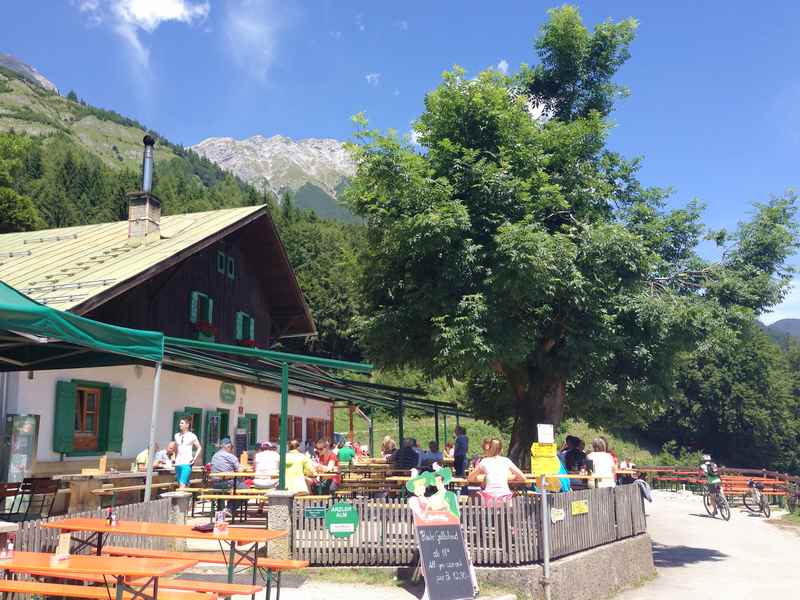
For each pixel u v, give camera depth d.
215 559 7.05
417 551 9.44
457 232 12.17
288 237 69.62
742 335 14.21
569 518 10.51
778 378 61.44
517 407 15.12
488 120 13.59
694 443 60.97
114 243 19.34
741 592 11.38
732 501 27.27
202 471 15.50
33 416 13.47
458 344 11.95
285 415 10.25
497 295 12.29
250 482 14.59
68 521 7.04
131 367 17.00
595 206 14.12
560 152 13.98
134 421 17.05
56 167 96.25
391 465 14.93
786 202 14.70
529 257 11.21
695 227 15.09
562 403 14.67
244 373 15.85
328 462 15.94
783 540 17.94
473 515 9.42
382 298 14.48
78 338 8.20
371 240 14.05
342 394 19.91
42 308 7.72
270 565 7.17
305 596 8.40
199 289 20.92
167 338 10.20
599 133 14.06
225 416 22.03
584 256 12.48
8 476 13.03
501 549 9.31
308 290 63.09
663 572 13.34
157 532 6.68
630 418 16.42
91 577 6.33
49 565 5.33
